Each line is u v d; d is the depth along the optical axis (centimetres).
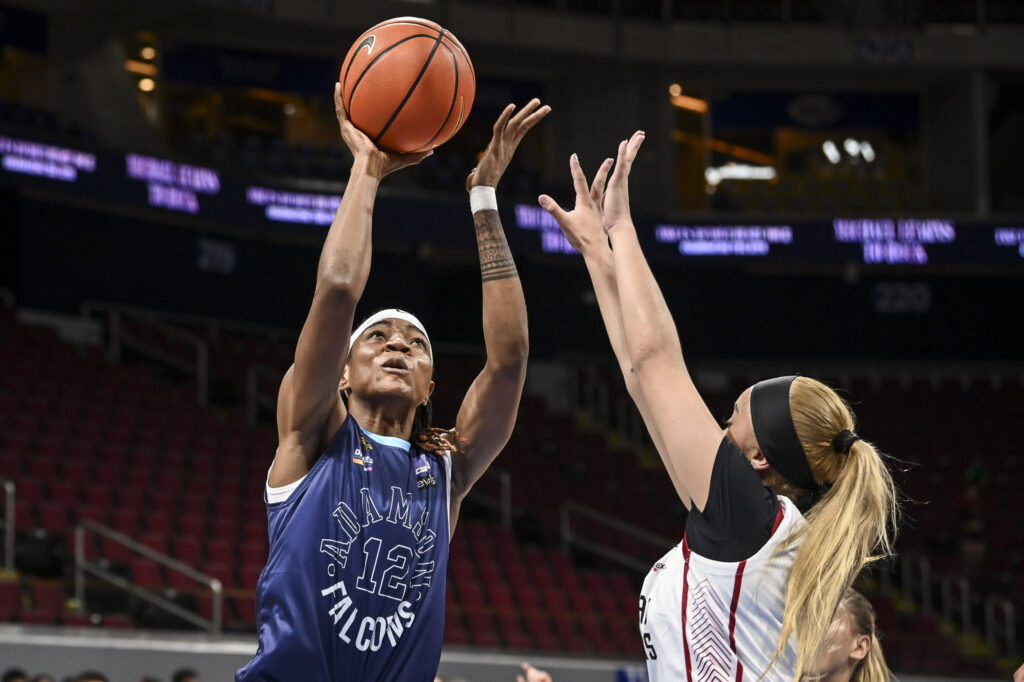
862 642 283
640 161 2291
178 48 2108
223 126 2139
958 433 2077
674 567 233
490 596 1402
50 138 1709
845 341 2255
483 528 1573
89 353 1692
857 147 2409
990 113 2422
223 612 1149
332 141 2220
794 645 223
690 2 2308
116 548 1188
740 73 2345
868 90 2412
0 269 1748
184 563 1216
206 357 1814
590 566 1655
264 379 1834
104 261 1838
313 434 259
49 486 1250
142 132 2012
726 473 226
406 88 285
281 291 2041
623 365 274
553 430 1978
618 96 2306
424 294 2119
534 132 2347
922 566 1742
